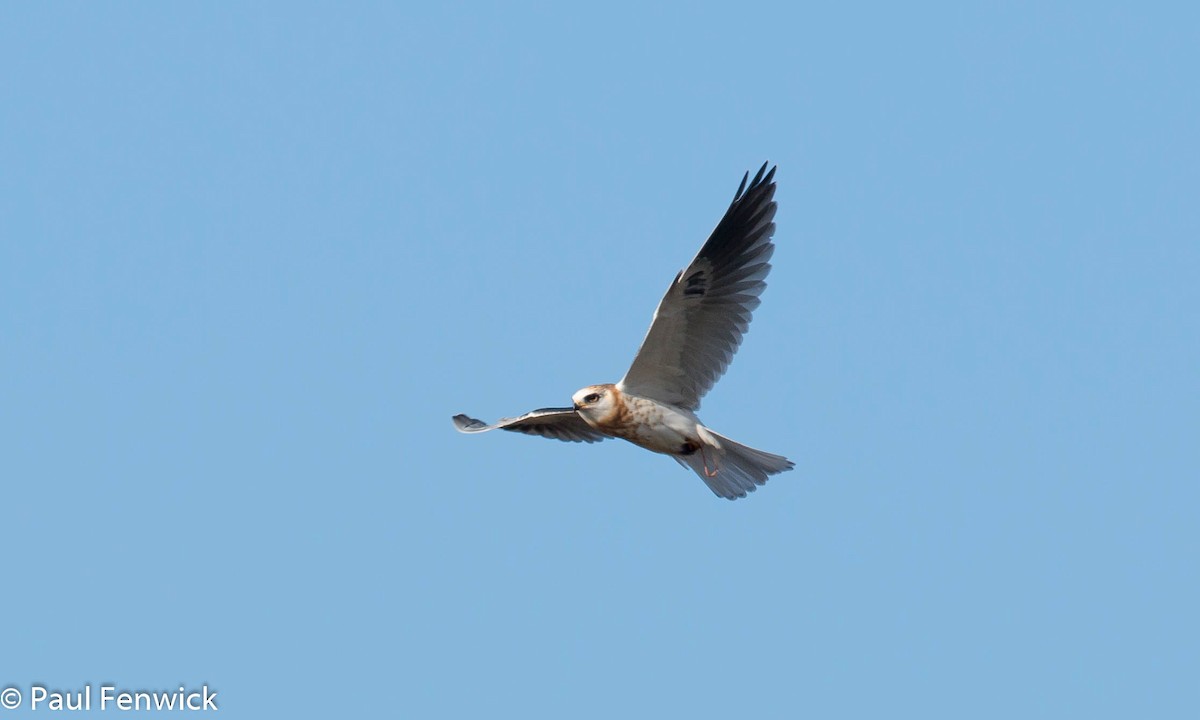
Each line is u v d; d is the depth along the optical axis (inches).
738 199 610.5
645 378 618.8
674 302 602.2
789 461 615.5
